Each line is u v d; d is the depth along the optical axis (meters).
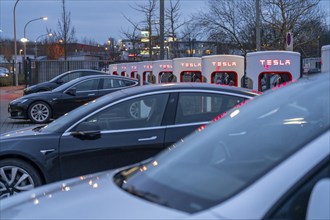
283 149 2.28
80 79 14.20
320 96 2.67
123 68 23.12
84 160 5.27
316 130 2.36
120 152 5.28
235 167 2.34
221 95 5.58
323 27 27.94
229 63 13.16
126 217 2.10
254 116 2.84
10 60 67.75
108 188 2.59
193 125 5.39
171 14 28.45
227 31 29.95
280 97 2.91
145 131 5.35
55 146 5.26
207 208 2.02
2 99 24.45
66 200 2.49
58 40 60.12
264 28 27.45
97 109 5.44
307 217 1.82
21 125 13.84
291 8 25.97
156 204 2.20
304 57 29.88
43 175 5.28
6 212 2.52
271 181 1.99
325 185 1.82
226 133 2.79
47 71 33.09
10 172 5.24
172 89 5.55
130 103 5.48
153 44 31.48
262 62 11.82
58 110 13.80
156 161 2.88
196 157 2.66
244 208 1.92
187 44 40.81
